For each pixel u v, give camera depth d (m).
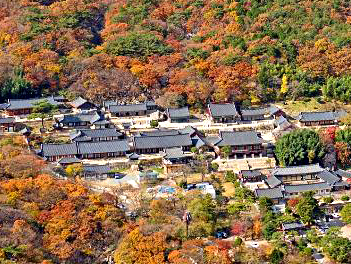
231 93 134.38
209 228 86.94
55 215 84.12
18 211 83.94
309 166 107.25
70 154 109.75
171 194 97.94
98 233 83.69
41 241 80.38
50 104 127.75
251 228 88.12
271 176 104.25
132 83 138.75
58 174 101.12
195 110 132.88
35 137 116.38
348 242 81.06
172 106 131.62
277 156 112.31
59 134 119.50
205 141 115.75
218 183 103.94
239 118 128.00
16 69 138.50
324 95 135.75
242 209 93.75
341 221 91.44
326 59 143.00
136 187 100.94
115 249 82.06
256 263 80.25
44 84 138.38
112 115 129.12
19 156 100.75
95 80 137.88
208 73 139.00
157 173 106.56
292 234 86.31
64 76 139.88
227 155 111.94
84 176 103.75
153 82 138.25
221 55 144.00
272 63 142.88
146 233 84.00
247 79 137.75
